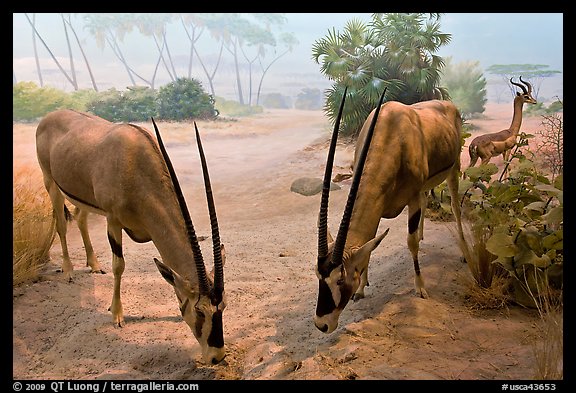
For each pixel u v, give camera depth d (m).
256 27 26.48
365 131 4.48
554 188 4.39
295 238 6.88
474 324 4.03
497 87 17.69
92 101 18.05
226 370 3.71
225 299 3.48
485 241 4.69
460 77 15.24
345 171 10.78
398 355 3.61
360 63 13.09
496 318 4.14
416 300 4.41
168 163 3.44
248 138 16.33
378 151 4.20
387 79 12.91
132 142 4.15
